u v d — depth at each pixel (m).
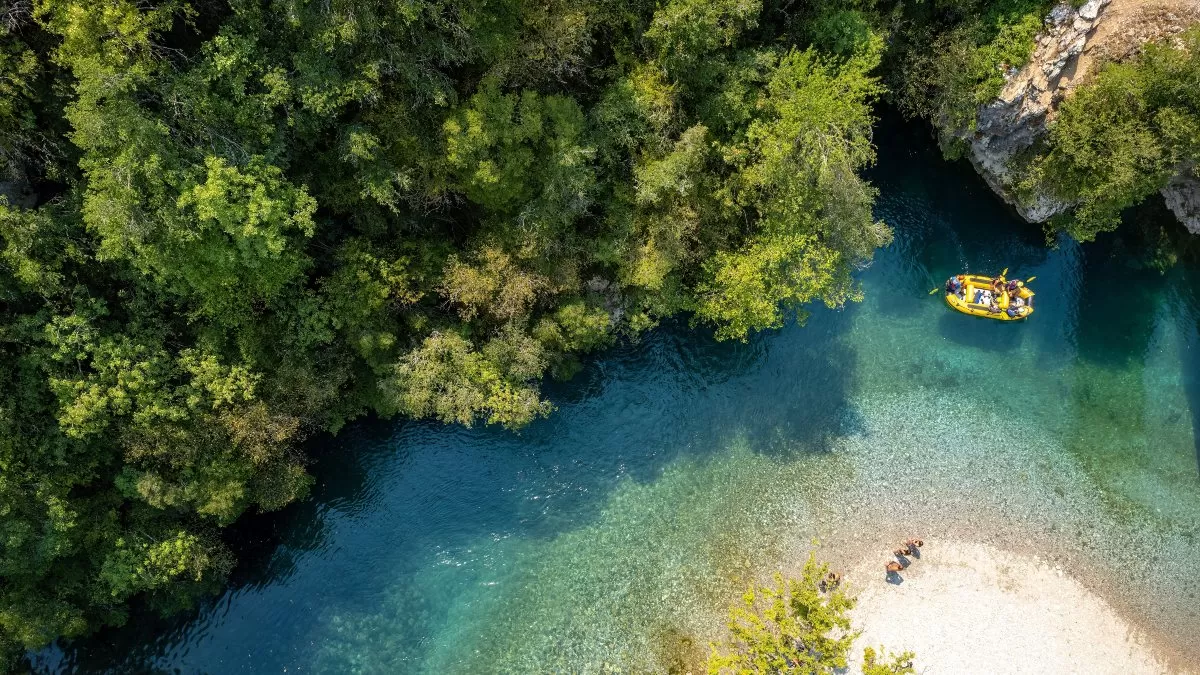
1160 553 34.03
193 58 24.44
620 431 36.53
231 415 28.23
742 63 30.05
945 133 37.88
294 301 28.91
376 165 27.14
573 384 36.81
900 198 40.44
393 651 33.16
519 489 35.72
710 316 32.91
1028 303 38.19
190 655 33.03
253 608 33.59
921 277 39.34
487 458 36.03
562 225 30.86
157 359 26.78
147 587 30.00
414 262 30.56
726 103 30.03
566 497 35.59
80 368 26.17
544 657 32.84
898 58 36.41
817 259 30.86
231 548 33.94
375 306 29.05
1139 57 31.45
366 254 28.75
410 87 26.20
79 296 25.97
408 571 34.44
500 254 29.58
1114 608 33.03
